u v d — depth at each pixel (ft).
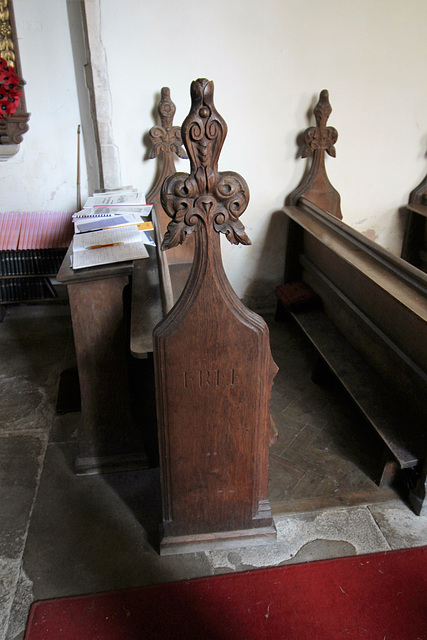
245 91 11.55
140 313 6.99
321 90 11.78
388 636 5.56
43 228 12.44
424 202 13.14
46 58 11.48
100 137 11.44
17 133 11.88
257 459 6.17
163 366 5.38
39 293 13.41
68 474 8.05
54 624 5.72
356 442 8.78
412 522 7.10
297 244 12.91
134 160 11.85
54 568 6.43
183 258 12.35
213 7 10.66
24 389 10.23
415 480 7.36
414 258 13.88
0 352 11.62
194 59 11.07
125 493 7.68
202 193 4.59
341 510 7.30
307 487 7.75
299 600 5.96
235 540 6.68
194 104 4.25
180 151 11.66
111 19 10.41
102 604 5.96
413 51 11.71
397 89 12.07
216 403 5.68
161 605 5.94
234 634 5.60
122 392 7.68
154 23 10.61
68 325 12.87
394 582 6.18
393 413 7.72
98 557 6.59
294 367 11.09
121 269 6.86
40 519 7.18
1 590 6.14
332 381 10.45
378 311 8.38
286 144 12.25
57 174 12.59
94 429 7.89
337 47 11.43
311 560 6.50
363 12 11.17
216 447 5.97
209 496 6.34
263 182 12.57
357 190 13.08
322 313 11.34
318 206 12.60
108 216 9.46
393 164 12.92
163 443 5.88
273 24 11.01
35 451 8.54
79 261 7.06
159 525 6.82
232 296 5.18
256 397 5.69
